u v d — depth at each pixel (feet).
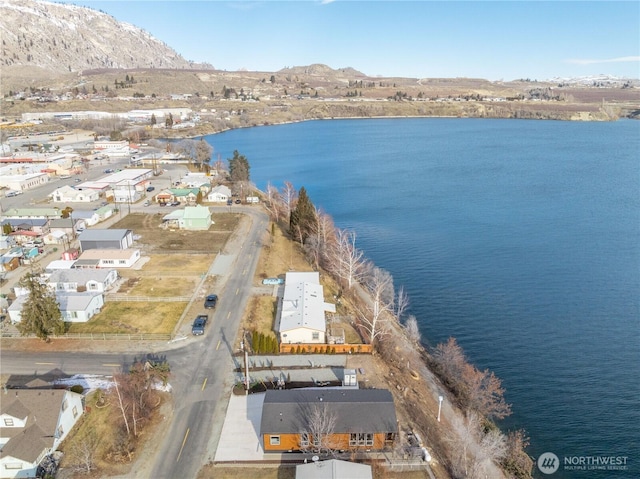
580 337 201.57
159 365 156.66
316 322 186.60
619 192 449.48
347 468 113.29
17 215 331.77
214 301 213.05
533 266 277.03
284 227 338.34
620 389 168.55
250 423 140.05
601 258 287.89
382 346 183.73
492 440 136.67
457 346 193.16
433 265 280.10
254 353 176.76
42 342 182.60
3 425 126.62
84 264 249.96
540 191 457.68
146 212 374.84
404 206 411.75
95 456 126.41
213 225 339.77
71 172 519.19
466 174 543.80
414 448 131.03
